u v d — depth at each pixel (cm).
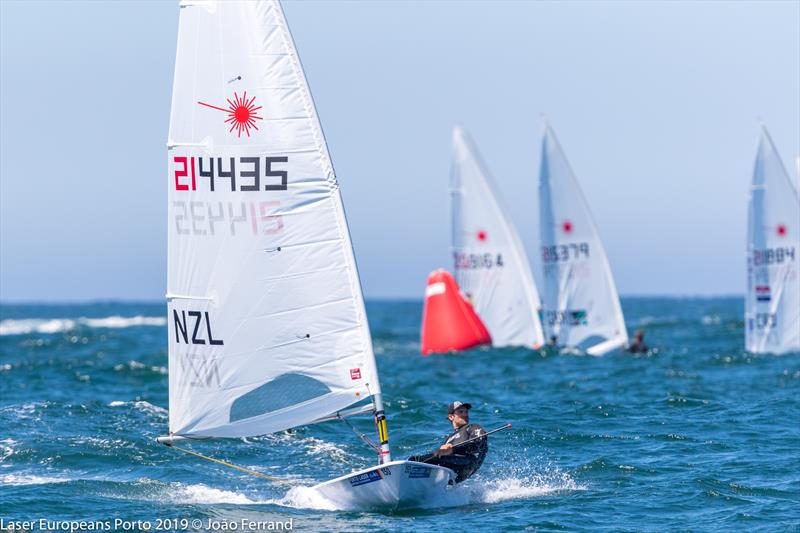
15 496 5753
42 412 8644
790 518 5178
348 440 7469
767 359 13538
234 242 5494
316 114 5500
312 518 5300
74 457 6831
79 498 5741
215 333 5534
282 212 5484
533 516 5291
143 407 9125
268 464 6712
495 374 12481
